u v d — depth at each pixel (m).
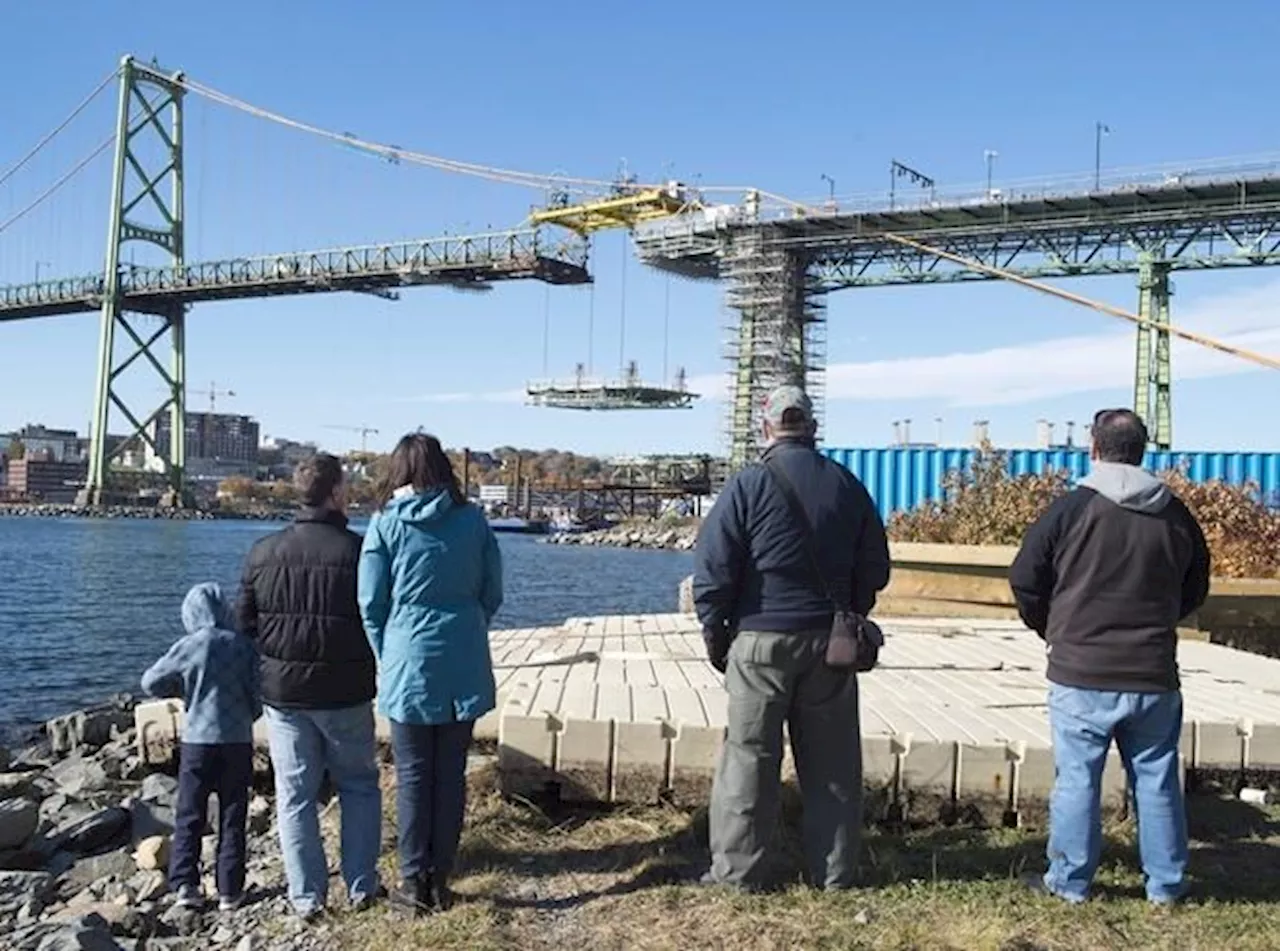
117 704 12.73
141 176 90.38
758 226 64.56
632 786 5.41
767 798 4.30
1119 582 4.09
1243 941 3.88
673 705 5.93
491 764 5.66
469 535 4.38
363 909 4.44
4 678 16.06
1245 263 54.44
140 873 5.52
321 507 4.58
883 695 6.50
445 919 4.21
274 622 4.47
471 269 71.25
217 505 120.00
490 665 4.48
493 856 4.90
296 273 76.62
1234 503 11.35
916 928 3.93
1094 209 54.84
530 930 4.13
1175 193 52.62
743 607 4.22
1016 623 10.21
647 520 103.38
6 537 59.47
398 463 4.41
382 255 74.50
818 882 4.34
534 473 144.75
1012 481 13.05
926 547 11.38
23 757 10.39
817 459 4.26
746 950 3.85
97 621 23.00
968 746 5.22
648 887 4.47
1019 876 4.52
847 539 4.20
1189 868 4.64
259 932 4.41
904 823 5.23
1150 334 56.16
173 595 29.06
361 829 4.52
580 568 51.81
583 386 107.50
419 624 4.30
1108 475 4.16
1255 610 9.83
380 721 6.00
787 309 64.50
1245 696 6.44
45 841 6.27
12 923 4.82
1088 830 4.18
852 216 60.53
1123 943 3.87
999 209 56.69
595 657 7.77
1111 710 4.10
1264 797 5.50
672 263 70.81
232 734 4.84
